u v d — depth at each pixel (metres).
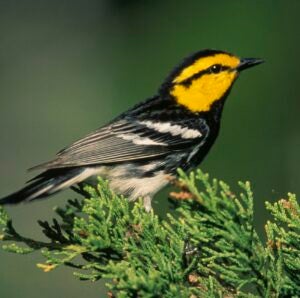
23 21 19.22
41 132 18.88
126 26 15.36
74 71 18.97
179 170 6.88
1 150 18.84
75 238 7.71
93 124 18.27
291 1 13.59
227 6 13.85
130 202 10.83
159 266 7.14
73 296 15.59
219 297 7.10
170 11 14.59
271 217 13.16
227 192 6.80
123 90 14.59
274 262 7.14
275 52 13.52
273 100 13.43
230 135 13.38
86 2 18.72
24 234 17.12
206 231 7.03
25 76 19.23
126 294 6.83
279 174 13.31
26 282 15.53
